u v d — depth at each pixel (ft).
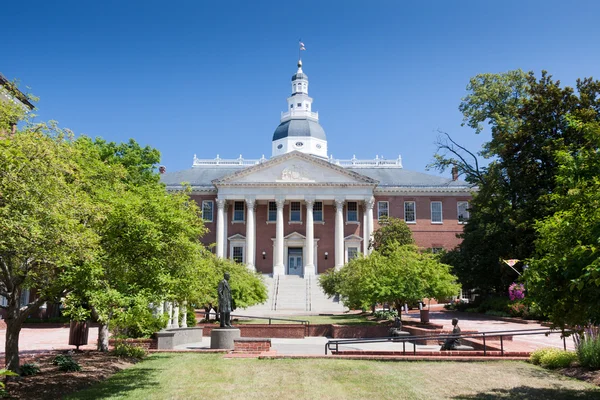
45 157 33.71
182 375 45.98
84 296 42.04
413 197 228.84
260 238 223.71
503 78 159.53
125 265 42.68
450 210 227.20
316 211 226.38
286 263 221.87
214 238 223.10
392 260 91.76
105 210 40.19
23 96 43.50
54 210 32.19
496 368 49.65
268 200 222.48
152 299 43.34
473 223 151.02
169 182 234.58
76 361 51.70
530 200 125.29
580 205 34.53
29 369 43.96
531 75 144.56
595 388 40.19
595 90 128.06
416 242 217.56
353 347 71.67
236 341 59.98
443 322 107.24
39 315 127.03
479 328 92.22
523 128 129.80
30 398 35.65
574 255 31.96
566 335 36.94
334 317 133.80
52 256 33.06
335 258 215.51
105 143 119.44
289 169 218.38
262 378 44.39
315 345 74.38
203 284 66.08
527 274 36.14
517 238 129.49
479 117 161.17
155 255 44.14
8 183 30.55
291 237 221.05
